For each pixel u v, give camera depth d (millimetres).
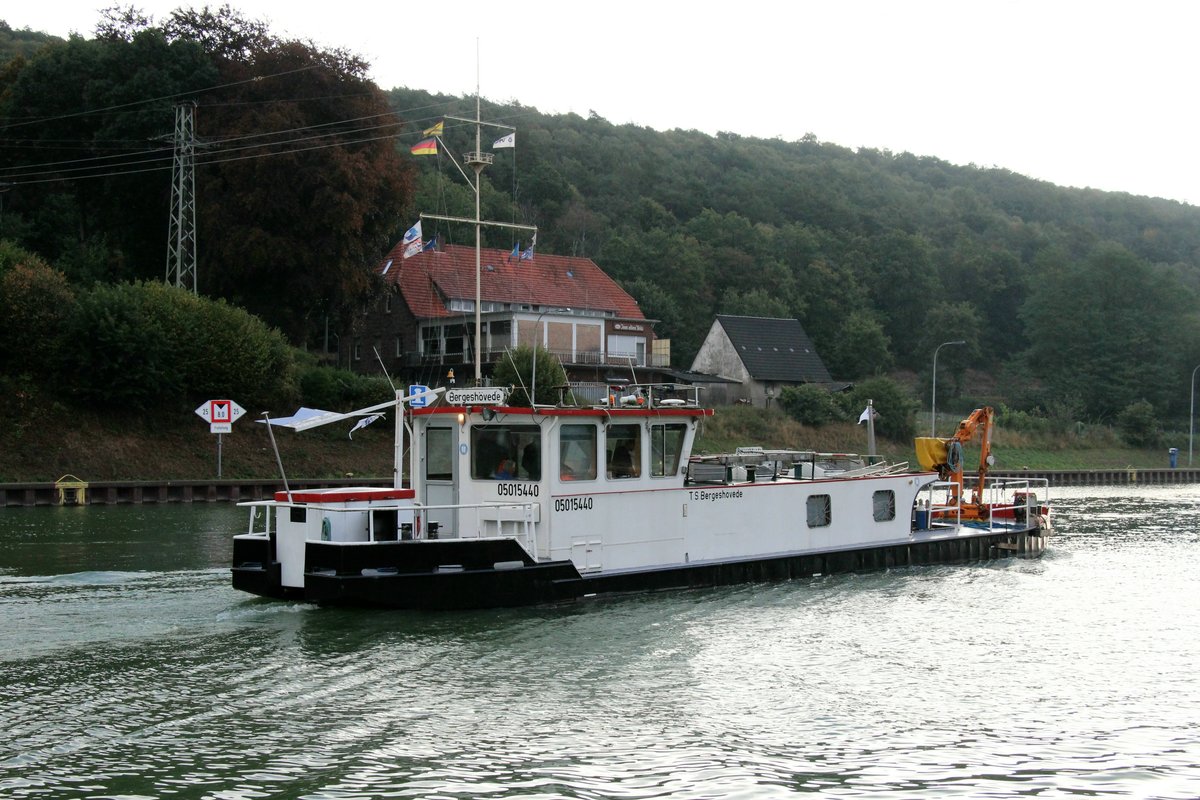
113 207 64500
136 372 47125
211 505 42094
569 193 123375
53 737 12945
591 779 12031
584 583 20156
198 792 11414
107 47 64875
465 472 20312
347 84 60750
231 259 56438
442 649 17062
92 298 47594
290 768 12125
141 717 13680
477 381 21969
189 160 53625
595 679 15781
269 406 51906
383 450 52906
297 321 61969
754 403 82625
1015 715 14664
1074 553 30656
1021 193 191000
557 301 72250
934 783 12195
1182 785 12250
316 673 15633
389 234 63344
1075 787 12156
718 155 167375
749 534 22969
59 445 45312
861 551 25016
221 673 15562
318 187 56844
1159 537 35531
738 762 12656
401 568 18562
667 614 19844
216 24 65438
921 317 127750
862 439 75062
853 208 150875
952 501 32750
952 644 18625
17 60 69062
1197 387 106938
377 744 12922
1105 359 104312
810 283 117375
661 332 96688
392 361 69438
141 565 24422
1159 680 16453
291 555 19094
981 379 125812
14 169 64625
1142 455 91688
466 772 12133
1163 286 107938
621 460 20984
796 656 17500
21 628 17891
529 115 151000
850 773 12422
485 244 94562
